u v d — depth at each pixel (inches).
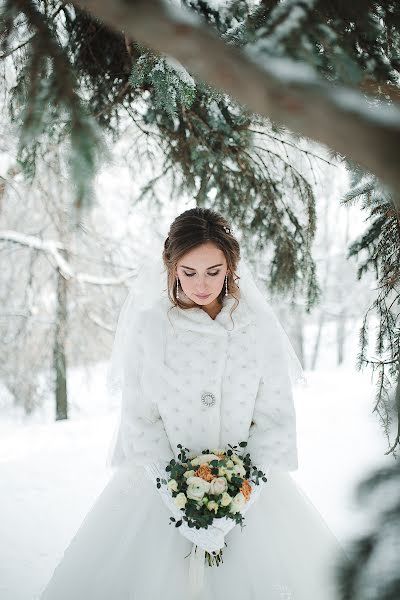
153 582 65.2
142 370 70.2
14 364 321.4
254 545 67.0
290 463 68.2
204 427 68.4
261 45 30.7
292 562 67.2
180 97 69.9
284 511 69.5
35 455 169.5
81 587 67.2
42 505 125.7
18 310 320.8
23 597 85.4
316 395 227.8
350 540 28.9
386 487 30.3
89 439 190.4
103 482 142.0
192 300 69.1
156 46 17.3
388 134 15.1
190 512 60.7
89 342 328.5
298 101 15.8
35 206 274.7
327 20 35.4
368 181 68.3
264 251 138.3
